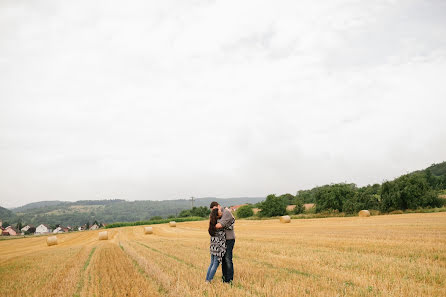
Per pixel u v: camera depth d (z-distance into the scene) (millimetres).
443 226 21984
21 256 21234
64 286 8938
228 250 7828
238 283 7566
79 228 190125
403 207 43188
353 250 12758
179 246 18906
